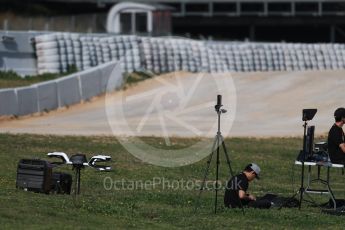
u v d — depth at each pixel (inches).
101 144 3659.0
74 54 6279.5
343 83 5920.3
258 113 5059.1
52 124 4517.7
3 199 2042.3
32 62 6264.8
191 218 2042.3
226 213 2121.1
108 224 1897.1
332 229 2001.7
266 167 3260.3
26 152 3292.3
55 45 6215.6
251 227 1969.7
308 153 2285.9
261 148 3779.5
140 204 2219.5
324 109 5142.7
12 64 6171.3
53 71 6186.0
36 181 2230.6
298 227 2016.5
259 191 2677.2
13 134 3850.9
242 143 3922.2
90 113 4990.2
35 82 5861.2
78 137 3873.0
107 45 6407.5
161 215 2066.9
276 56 7283.5
